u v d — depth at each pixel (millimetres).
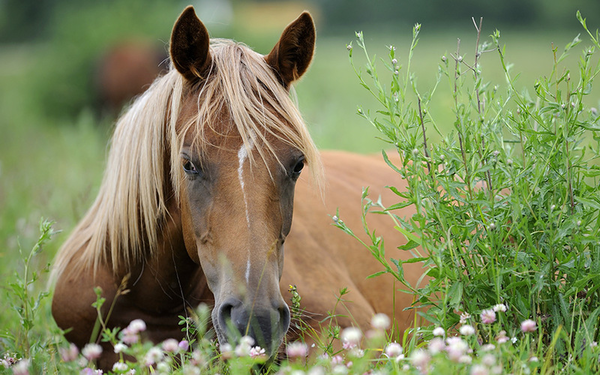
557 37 67375
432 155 4656
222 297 4117
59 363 4684
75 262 5602
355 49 60594
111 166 5504
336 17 100562
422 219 4477
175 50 4656
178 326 5523
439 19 94812
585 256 4582
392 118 4570
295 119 4602
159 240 5133
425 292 4605
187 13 4574
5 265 7488
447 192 4613
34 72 26719
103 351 5523
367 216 6613
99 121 24156
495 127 4633
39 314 6086
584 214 4523
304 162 4758
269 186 4309
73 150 15273
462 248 4672
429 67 35469
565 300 4508
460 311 4594
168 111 4930
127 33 25922
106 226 5371
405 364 3957
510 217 4742
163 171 4988
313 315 5328
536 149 4609
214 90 4574
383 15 99125
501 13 90312
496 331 4199
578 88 4461
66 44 26125
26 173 12852
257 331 3957
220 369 4457
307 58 4980
